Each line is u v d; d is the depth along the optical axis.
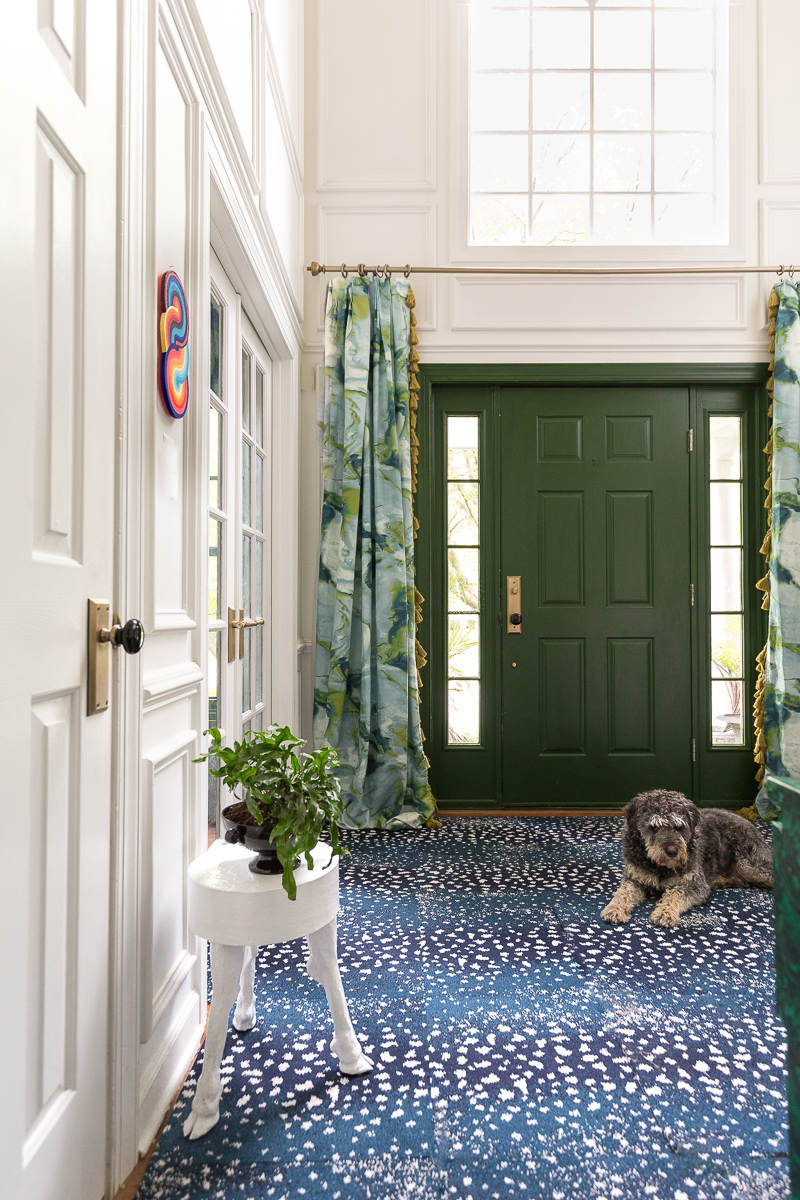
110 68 1.23
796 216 3.74
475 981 1.96
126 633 1.21
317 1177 1.26
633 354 3.71
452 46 3.75
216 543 2.41
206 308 1.75
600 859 2.97
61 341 1.07
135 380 1.34
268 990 1.91
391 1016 1.78
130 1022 1.28
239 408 2.62
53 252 1.04
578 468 3.77
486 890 2.63
